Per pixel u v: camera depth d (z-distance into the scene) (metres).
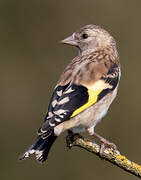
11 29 16.70
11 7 16.75
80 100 9.14
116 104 15.73
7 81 16.31
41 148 8.64
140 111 15.73
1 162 15.09
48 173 14.71
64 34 16.73
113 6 16.91
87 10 16.88
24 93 16.22
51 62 16.52
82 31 10.97
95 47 10.89
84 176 14.73
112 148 9.20
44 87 16.31
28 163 14.77
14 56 16.55
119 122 15.59
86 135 14.95
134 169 8.83
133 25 16.88
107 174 14.66
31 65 16.50
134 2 16.89
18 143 15.59
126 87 16.11
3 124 15.84
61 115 8.84
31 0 16.78
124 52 16.80
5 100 16.14
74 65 9.80
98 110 9.44
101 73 9.70
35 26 16.73
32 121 15.95
